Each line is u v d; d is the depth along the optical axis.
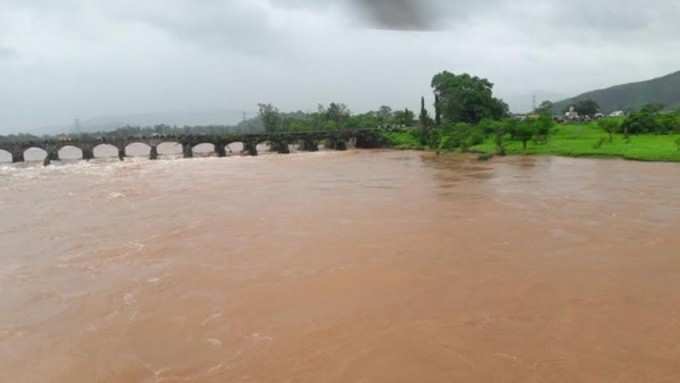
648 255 25.91
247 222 35.53
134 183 59.22
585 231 30.86
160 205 43.03
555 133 101.56
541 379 14.86
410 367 15.68
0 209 42.62
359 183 55.31
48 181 63.12
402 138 122.75
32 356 16.94
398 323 18.72
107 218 37.91
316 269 24.89
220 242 30.23
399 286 22.38
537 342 17.08
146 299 21.50
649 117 97.31
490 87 142.25
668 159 64.44
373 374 15.34
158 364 16.25
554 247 27.70
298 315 19.61
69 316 19.97
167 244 30.02
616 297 20.66
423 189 49.19
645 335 17.42
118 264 26.34
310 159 93.62
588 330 17.86
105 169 79.44
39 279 24.33
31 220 37.81
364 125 144.25
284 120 158.62
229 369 15.83
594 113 174.38
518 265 24.83
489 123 112.56
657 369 15.27
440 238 30.05
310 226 33.94
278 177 63.34
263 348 17.08
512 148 89.12
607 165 64.31
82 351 17.17
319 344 17.28
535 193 44.84
